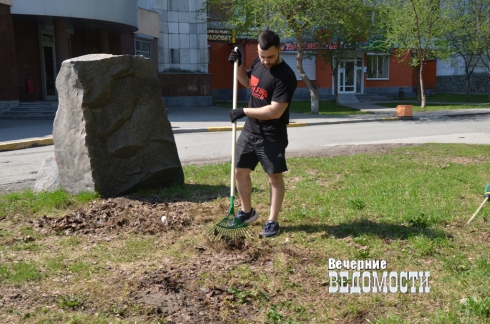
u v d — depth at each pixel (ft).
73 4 70.85
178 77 102.27
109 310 11.57
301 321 11.30
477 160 33.19
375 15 88.43
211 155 38.96
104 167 21.63
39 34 81.15
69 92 21.36
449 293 12.44
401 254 14.98
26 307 11.73
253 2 74.18
